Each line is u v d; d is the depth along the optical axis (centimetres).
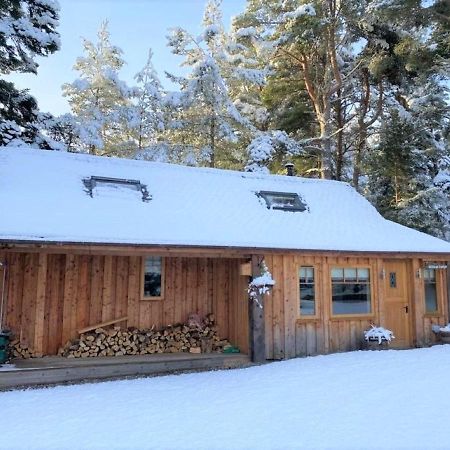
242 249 925
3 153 1040
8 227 758
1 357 793
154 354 955
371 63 1842
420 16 1677
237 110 2191
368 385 719
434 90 2023
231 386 737
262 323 952
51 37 1562
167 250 869
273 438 492
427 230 1864
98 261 979
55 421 557
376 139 2344
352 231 1150
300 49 1916
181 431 517
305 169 2244
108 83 2358
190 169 1225
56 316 927
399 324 1127
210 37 2083
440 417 556
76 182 1006
